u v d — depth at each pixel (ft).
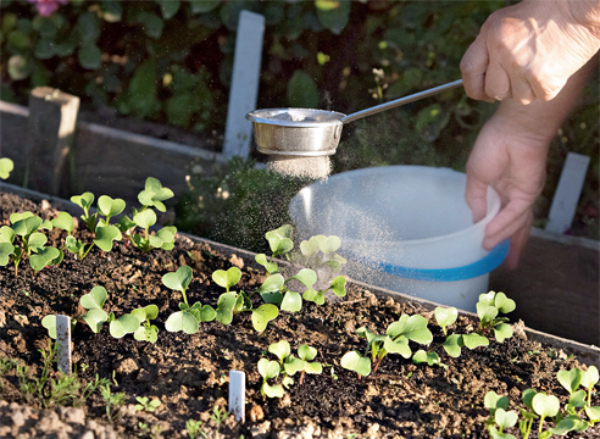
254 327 5.10
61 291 5.69
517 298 7.91
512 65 5.04
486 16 9.91
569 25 4.88
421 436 4.35
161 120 11.32
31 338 5.04
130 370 4.77
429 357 4.89
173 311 5.57
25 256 6.14
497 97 5.40
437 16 10.14
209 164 9.39
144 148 9.53
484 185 7.52
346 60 10.86
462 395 4.81
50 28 10.87
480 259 6.56
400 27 10.47
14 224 5.72
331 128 4.93
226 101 11.17
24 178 9.60
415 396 4.76
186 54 11.12
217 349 5.10
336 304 5.93
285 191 8.55
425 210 7.84
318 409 4.55
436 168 7.83
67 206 7.33
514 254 7.93
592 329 7.55
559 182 9.14
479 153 7.38
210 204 8.66
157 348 5.06
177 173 9.52
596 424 4.64
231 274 5.49
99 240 5.80
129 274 6.12
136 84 11.10
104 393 4.38
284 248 5.94
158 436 4.09
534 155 7.14
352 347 5.30
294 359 4.63
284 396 4.62
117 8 10.43
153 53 11.14
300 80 10.45
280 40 10.82
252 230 8.13
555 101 6.71
